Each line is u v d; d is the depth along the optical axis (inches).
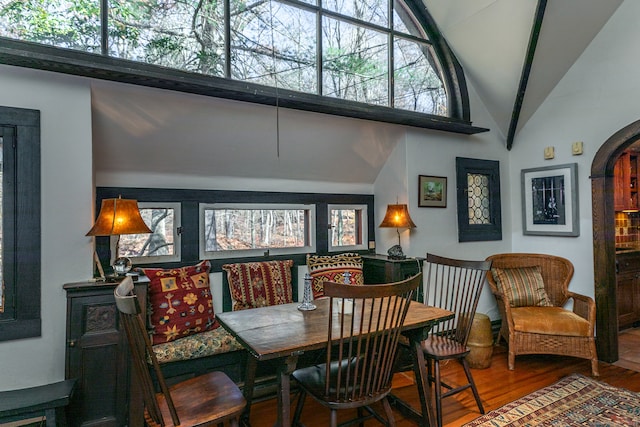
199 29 98.6
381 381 67.0
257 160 119.0
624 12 119.6
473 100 147.8
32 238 77.0
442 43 141.0
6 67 76.3
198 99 97.3
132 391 78.0
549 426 82.8
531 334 116.3
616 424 83.2
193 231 112.8
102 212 80.4
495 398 97.3
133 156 103.1
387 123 126.0
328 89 117.3
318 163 129.6
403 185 132.6
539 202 146.3
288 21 111.7
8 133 76.4
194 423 55.1
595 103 128.0
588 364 120.4
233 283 110.2
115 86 87.6
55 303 78.6
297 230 132.0
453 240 141.5
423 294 127.6
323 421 89.4
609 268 123.8
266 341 63.3
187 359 88.3
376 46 128.0
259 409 94.1
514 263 144.3
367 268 130.9
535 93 140.8
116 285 77.7
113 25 88.7
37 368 76.6
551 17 117.2
